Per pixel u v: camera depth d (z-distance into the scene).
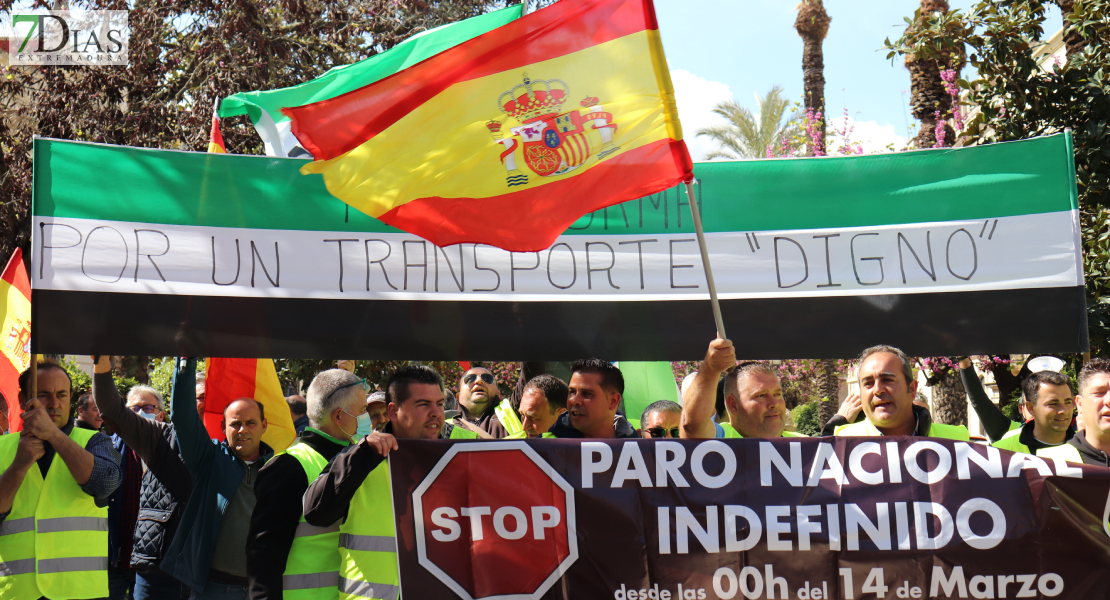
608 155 3.71
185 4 12.46
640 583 3.54
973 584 3.45
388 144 3.78
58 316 4.15
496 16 4.27
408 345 4.44
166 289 4.26
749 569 3.52
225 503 4.85
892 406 3.82
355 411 4.10
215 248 4.33
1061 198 4.35
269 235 4.39
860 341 4.45
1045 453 4.11
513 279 4.52
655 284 4.54
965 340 4.38
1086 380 4.14
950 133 10.20
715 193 4.57
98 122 12.88
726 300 4.52
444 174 3.76
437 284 4.48
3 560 4.62
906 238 4.46
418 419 3.75
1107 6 7.28
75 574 4.75
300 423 6.88
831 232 4.51
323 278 4.41
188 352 4.27
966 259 4.41
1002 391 7.98
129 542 5.91
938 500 3.50
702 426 3.74
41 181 4.18
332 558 3.76
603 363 4.44
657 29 3.71
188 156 4.35
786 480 3.57
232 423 4.92
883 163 4.51
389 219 3.78
